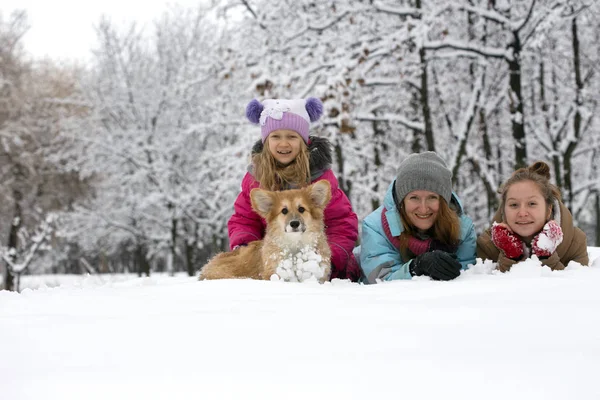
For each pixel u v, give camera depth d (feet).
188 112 64.69
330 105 34.73
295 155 14.90
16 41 72.23
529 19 37.45
